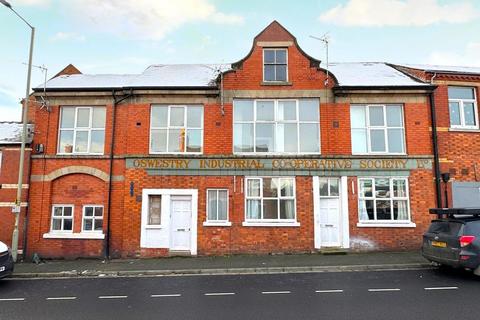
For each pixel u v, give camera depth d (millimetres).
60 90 15711
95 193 15320
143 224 14805
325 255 14195
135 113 15570
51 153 15508
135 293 9188
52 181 15383
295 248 14695
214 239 14719
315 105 15742
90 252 14773
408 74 17078
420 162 15242
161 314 7312
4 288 9992
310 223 14844
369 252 14586
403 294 8547
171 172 15117
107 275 11766
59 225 15281
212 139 15375
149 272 11836
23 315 7371
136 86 15523
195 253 14633
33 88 15688
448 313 7051
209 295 8828
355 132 15625
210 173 15117
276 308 7586
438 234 10992
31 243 14852
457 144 15656
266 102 15805
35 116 15805
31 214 15062
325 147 15281
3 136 16109
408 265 12047
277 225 14758
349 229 14797
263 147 15492
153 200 15188
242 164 15141
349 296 8461
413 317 6840
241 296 8664
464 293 8570
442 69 17031
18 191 13992
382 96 15633
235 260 13445
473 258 9930
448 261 10430
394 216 15039
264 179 15227
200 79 16578
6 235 14922
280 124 15641
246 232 14766
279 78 15914
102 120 15953
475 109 16250
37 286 10227
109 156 15375
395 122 15727
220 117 15500
